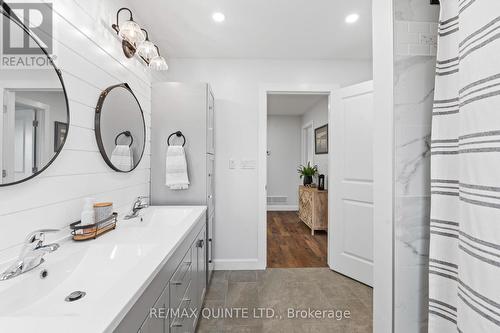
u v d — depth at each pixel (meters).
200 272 1.75
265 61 2.58
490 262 0.65
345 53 2.48
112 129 1.44
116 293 0.65
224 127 2.57
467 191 0.73
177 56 2.51
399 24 1.03
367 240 2.23
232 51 2.42
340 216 2.46
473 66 0.70
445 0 0.91
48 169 0.98
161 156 2.07
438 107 0.92
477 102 0.69
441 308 0.90
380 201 1.10
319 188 3.88
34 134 0.90
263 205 2.58
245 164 2.58
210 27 2.01
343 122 2.44
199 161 2.10
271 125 5.70
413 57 1.03
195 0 1.67
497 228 0.64
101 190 1.35
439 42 0.92
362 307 1.89
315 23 1.96
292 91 2.59
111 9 1.47
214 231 2.55
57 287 0.84
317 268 2.59
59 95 1.01
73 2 1.13
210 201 2.26
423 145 1.03
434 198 0.92
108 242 1.07
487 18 0.66
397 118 1.03
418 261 1.03
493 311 0.64
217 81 2.56
